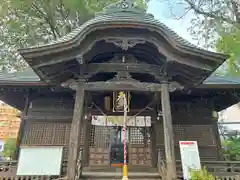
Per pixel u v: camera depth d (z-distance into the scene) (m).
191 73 7.09
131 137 10.25
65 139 9.99
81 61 6.40
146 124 10.09
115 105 8.63
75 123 6.41
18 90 10.12
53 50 6.23
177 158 9.88
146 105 10.36
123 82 7.02
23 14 14.59
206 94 10.55
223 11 12.76
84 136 9.97
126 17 6.71
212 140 10.25
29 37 15.74
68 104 10.70
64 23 16.41
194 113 10.72
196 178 5.84
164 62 6.94
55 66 6.63
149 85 7.09
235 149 11.76
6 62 16.53
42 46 6.14
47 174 6.75
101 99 10.29
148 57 7.72
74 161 5.96
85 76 7.04
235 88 9.50
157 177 7.29
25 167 6.78
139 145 10.08
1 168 7.92
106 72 7.51
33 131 10.13
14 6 13.31
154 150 9.89
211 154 10.01
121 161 11.40
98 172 8.85
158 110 9.55
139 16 7.15
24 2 13.36
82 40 6.26
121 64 7.20
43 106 10.62
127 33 6.66
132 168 9.52
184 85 7.79
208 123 10.58
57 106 10.66
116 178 7.14
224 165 8.77
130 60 7.62
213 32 13.06
